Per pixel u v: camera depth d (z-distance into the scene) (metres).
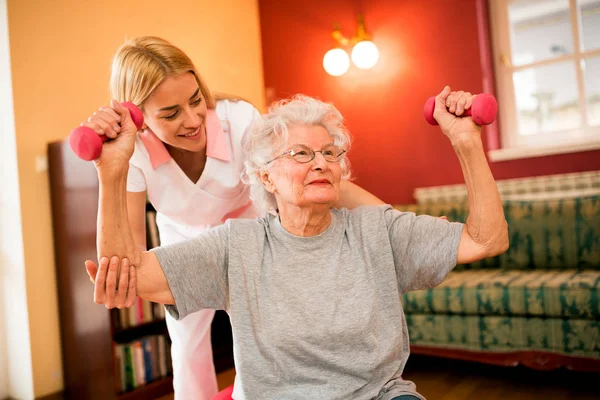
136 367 2.78
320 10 4.32
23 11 2.89
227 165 1.57
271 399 1.00
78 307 2.81
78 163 2.77
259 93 4.49
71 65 3.10
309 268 1.05
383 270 1.07
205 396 1.67
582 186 3.25
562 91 3.60
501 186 3.54
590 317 2.22
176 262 1.00
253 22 4.47
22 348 2.85
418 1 3.94
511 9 3.75
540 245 2.98
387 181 4.11
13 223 2.86
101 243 0.94
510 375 2.64
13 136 2.83
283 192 1.07
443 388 2.52
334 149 1.11
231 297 1.02
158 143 1.48
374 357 1.02
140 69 1.26
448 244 1.03
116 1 3.38
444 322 2.57
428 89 3.91
